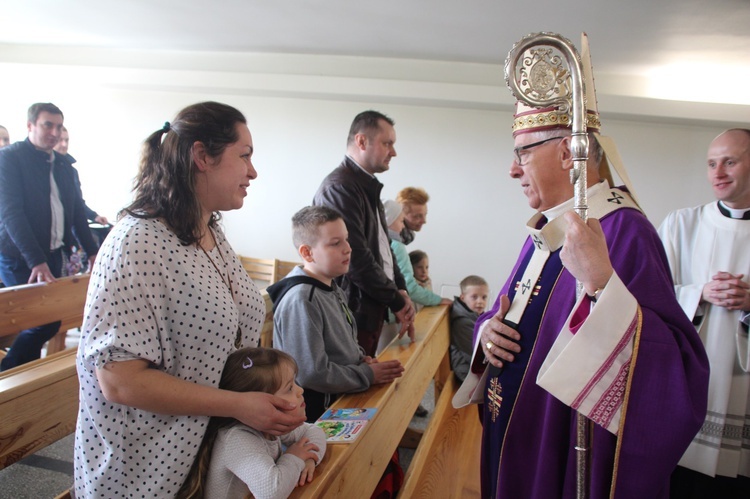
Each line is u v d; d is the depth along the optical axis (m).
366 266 2.00
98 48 4.91
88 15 3.82
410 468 1.84
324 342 1.55
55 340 2.72
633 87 4.20
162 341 0.90
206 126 0.94
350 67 4.51
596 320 0.91
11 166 2.71
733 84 4.05
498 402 1.22
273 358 1.05
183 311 0.91
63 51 4.98
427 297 2.83
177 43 4.50
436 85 4.38
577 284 1.04
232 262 1.11
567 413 1.07
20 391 1.27
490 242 4.83
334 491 1.05
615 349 0.91
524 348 1.19
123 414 0.89
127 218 0.92
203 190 0.97
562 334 0.98
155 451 0.91
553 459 1.07
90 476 0.92
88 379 0.88
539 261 1.23
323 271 1.61
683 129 4.45
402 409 1.69
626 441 0.90
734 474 1.64
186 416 0.92
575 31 3.25
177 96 5.30
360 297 2.09
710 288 1.64
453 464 1.98
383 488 1.61
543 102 0.98
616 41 3.38
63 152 3.19
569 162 1.10
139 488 0.92
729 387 1.63
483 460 1.31
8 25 4.26
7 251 2.76
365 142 2.12
